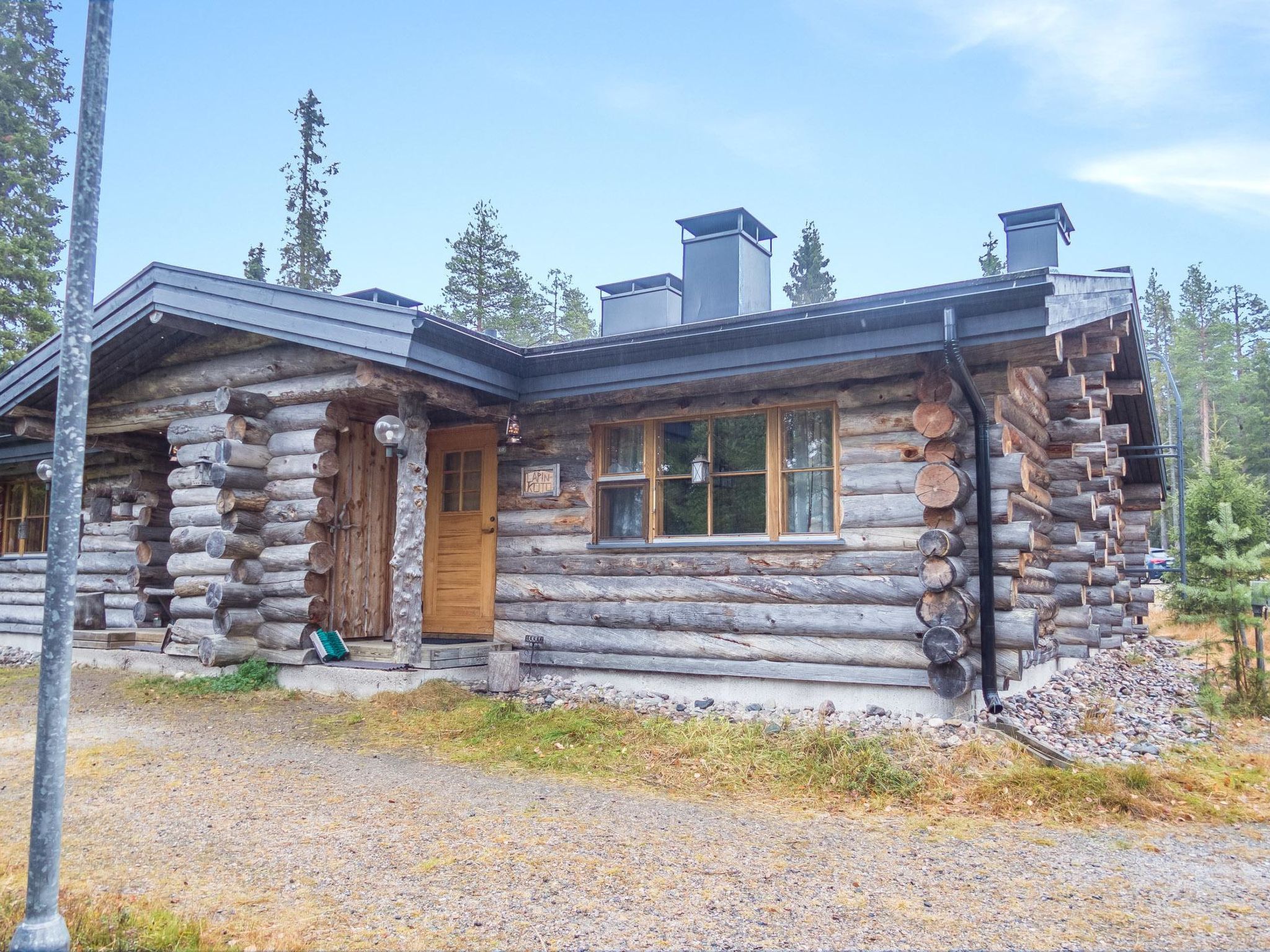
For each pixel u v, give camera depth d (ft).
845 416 25.40
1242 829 17.30
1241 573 29.14
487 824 16.87
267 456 31.40
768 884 14.01
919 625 23.85
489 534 32.83
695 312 34.91
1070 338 26.03
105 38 11.93
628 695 27.53
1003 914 13.02
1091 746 22.74
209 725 25.22
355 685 28.50
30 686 32.37
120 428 36.11
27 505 45.83
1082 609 33.14
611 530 29.60
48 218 81.30
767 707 25.57
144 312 30.83
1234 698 29.37
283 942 11.91
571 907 13.10
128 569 39.88
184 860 14.99
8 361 77.15
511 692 27.71
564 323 169.27
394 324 25.20
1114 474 38.34
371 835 16.22
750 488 27.20
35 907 10.91
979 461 23.20
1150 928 12.61
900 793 18.66
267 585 30.55
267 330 27.81
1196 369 153.48
